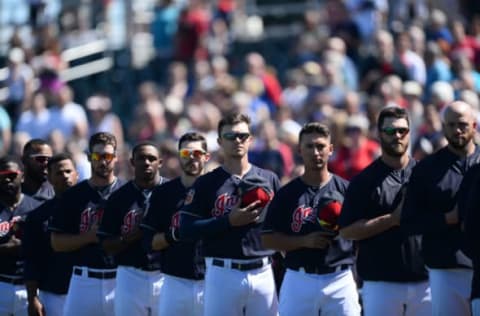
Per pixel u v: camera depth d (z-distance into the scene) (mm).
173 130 51062
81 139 52500
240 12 61531
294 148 44344
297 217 28922
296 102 50875
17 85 58250
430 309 28641
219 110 51562
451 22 53219
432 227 27266
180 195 30719
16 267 32719
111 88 61062
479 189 25578
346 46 53500
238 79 56719
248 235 29156
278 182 29984
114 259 31453
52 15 64312
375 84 48812
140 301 31219
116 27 63000
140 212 31172
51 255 32125
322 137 29016
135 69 60812
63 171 32125
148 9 62969
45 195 33438
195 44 58156
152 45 61469
